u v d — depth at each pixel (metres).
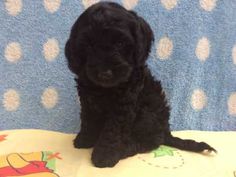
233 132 0.46
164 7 0.45
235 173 0.35
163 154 0.38
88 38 0.35
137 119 0.38
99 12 0.35
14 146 0.39
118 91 0.37
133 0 0.45
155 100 0.40
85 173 0.34
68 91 0.45
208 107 0.46
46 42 0.45
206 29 0.46
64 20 0.45
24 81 0.45
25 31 0.44
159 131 0.39
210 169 0.36
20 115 0.45
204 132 0.45
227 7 0.46
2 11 0.44
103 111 0.38
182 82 0.46
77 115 0.46
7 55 0.44
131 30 0.36
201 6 0.45
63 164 0.35
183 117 0.46
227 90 0.47
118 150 0.36
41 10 0.44
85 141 0.39
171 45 0.46
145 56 0.38
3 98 0.45
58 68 0.45
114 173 0.34
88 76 0.35
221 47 0.46
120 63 0.34
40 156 0.37
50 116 0.45
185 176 0.34
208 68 0.46
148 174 0.34
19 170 0.34
